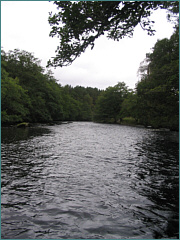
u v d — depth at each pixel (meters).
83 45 5.29
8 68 45.62
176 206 5.53
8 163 9.69
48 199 5.82
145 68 25.41
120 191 6.56
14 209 5.17
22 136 20.97
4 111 31.95
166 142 19.39
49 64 5.45
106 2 4.75
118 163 10.37
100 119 78.75
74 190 6.56
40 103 48.59
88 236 4.12
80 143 17.38
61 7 4.64
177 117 17.72
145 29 6.24
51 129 33.00
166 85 15.95
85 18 4.85
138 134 28.09
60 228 4.37
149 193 6.43
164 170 9.15
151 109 18.70
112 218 4.83
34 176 7.91
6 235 4.09
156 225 4.56
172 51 19.92
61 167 9.32
